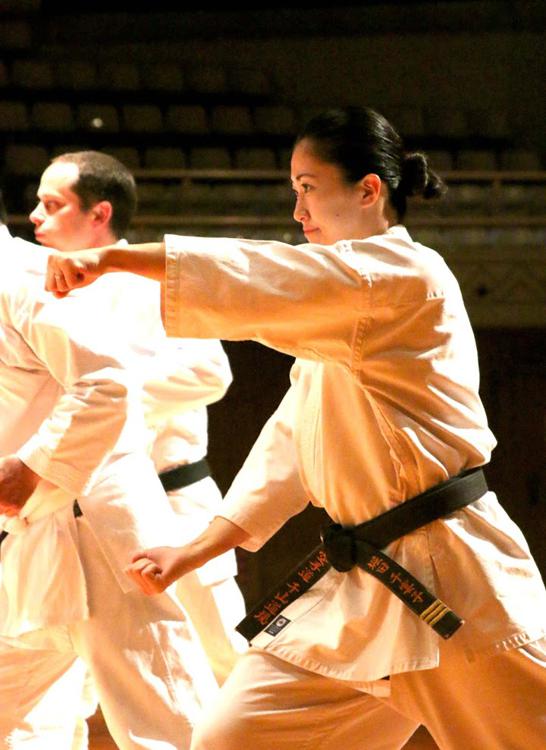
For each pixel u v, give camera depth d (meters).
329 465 4.33
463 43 21.50
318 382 4.37
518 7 21.58
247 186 18.20
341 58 21.66
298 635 4.36
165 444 7.00
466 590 4.15
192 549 4.63
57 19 21.62
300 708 4.39
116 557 5.44
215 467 15.70
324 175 4.44
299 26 21.77
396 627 4.12
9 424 5.50
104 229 6.48
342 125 4.44
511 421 15.91
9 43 21.34
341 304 3.97
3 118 19.83
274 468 4.73
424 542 4.18
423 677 4.20
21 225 16.25
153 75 21.23
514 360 15.94
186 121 20.62
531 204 17.92
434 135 20.69
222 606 7.06
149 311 6.40
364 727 4.52
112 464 5.52
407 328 4.10
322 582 4.41
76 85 20.91
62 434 5.17
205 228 16.81
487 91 21.50
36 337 5.28
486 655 4.12
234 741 4.38
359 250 4.04
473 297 15.81
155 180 19.36
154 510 5.56
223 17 21.78
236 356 15.79
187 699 5.52
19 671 5.60
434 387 4.17
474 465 4.29
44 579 5.45
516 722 4.22
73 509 5.49
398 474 4.20
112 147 19.97
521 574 4.24
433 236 16.88
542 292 15.90
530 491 15.88
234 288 3.87
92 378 5.21
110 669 5.48
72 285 3.74
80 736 6.51
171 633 5.53
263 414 15.78
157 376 6.52
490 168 20.14
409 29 21.64
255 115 20.95
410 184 4.56
